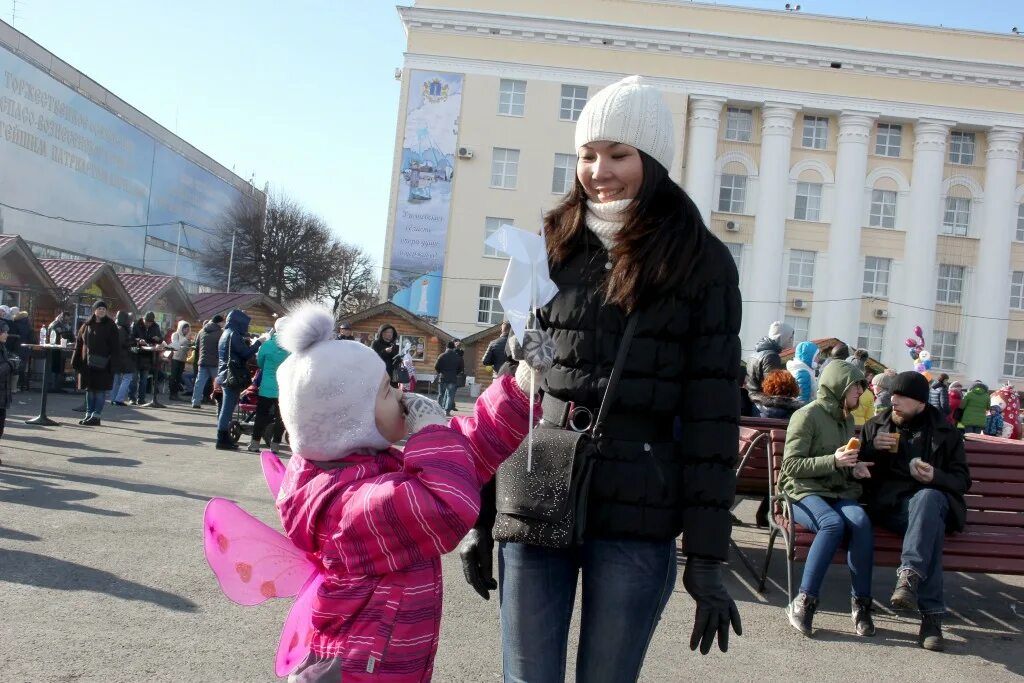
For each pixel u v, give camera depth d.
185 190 62.44
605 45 42.94
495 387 2.49
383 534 2.16
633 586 2.36
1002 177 43.72
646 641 2.41
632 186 2.49
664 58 42.91
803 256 43.72
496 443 2.42
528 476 2.39
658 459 2.38
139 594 4.95
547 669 2.41
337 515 2.22
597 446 2.37
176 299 35.25
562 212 2.59
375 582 2.21
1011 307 44.25
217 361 18.44
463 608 5.23
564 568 2.45
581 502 2.34
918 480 5.42
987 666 4.82
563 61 43.03
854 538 5.34
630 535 2.36
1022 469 6.18
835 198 43.56
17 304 22.91
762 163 43.28
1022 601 6.35
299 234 60.81
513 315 2.28
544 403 2.49
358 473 2.27
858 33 43.88
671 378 2.38
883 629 5.43
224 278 61.38
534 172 42.84
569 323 2.46
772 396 8.52
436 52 42.94
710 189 42.72
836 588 6.43
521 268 2.33
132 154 54.56
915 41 43.88
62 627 4.35
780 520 5.81
